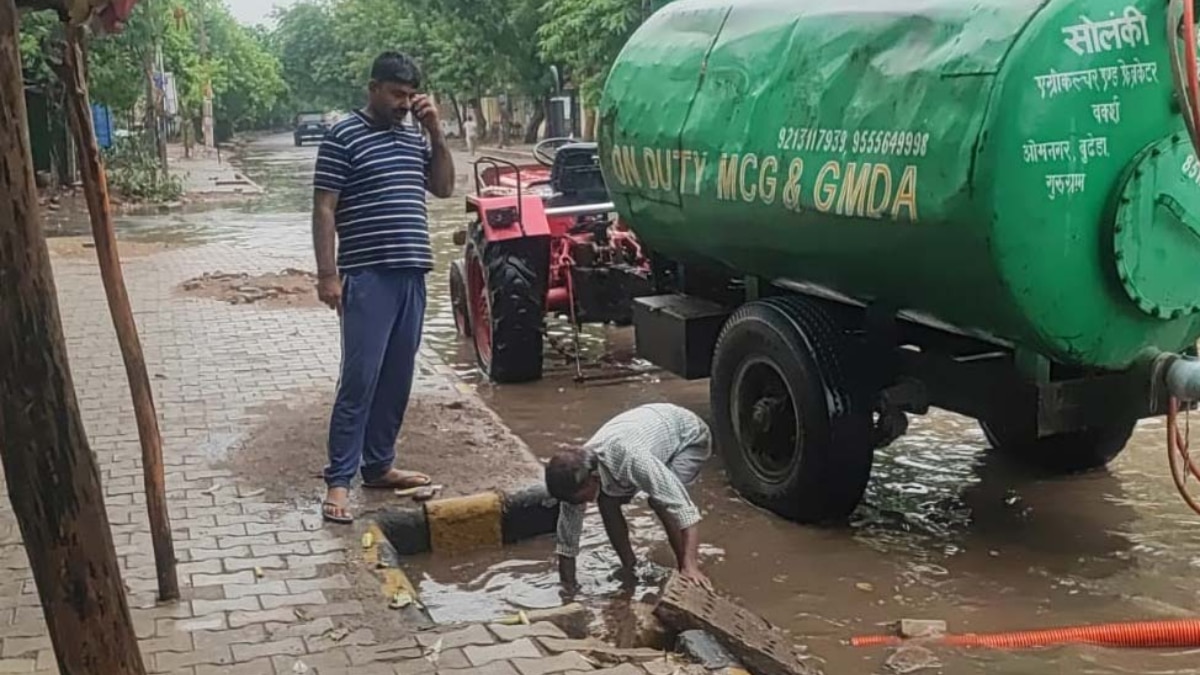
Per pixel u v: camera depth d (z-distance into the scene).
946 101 4.87
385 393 5.93
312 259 15.00
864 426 5.72
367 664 4.24
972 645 4.64
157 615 4.67
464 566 5.68
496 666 4.20
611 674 4.12
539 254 8.76
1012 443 6.89
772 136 5.82
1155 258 4.92
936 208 4.88
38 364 2.66
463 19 39.28
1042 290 4.83
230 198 26.66
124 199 24.91
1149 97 4.84
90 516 2.75
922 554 5.66
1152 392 5.16
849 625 4.93
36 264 2.64
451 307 11.83
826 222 5.50
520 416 8.16
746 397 6.34
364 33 59.53
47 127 23.89
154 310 11.19
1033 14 4.69
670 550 5.79
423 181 5.81
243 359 9.07
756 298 6.70
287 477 6.29
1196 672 4.43
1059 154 4.73
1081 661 4.50
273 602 4.79
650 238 7.29
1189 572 5.36
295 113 99.38
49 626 2.79
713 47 6.43
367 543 5.39
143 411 4.70
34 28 18.31
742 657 4.36
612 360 9.67
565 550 5.38
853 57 5.40
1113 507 6.20
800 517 6.01
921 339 6.00
